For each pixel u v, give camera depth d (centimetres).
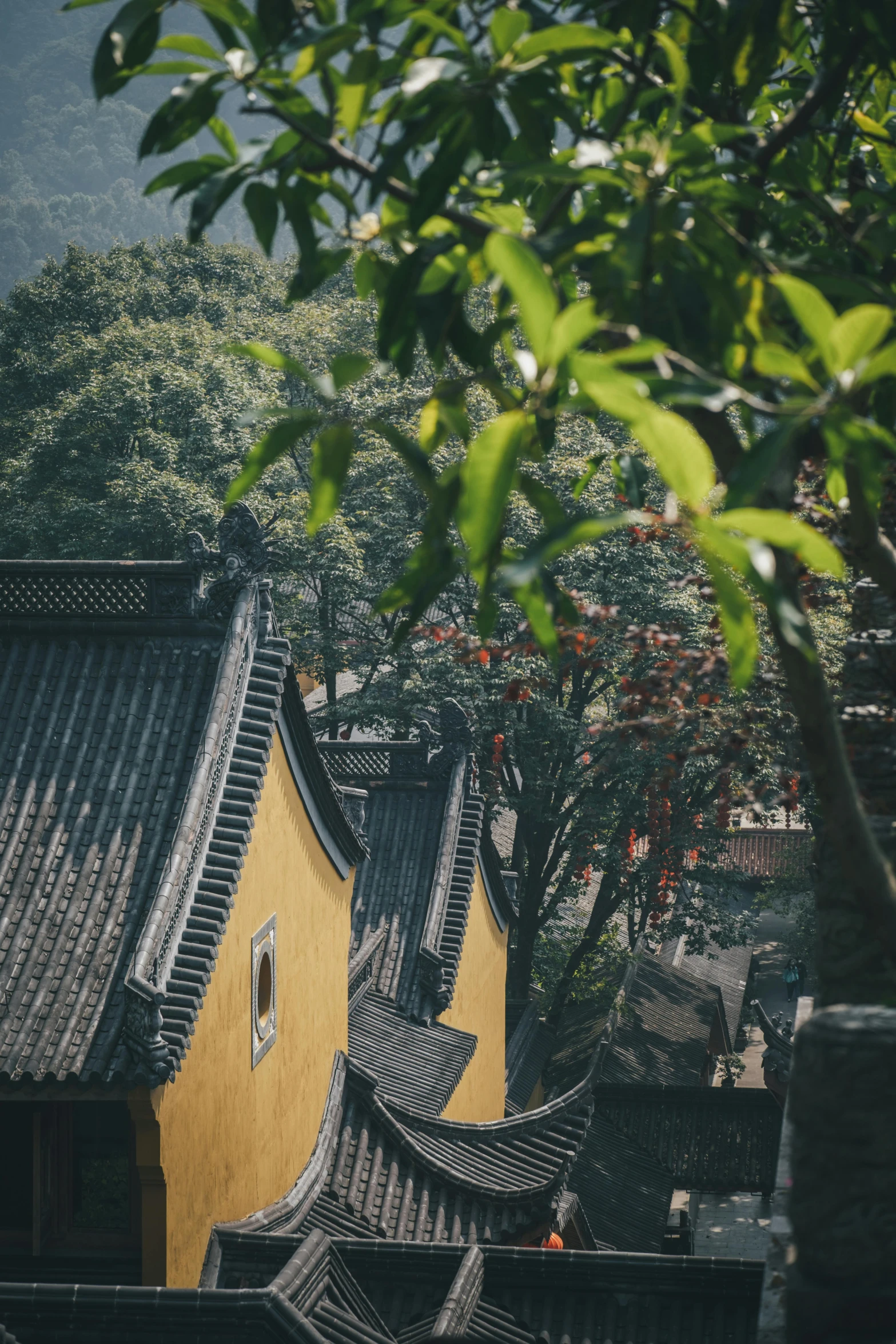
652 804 1320
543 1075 3300
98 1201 1392
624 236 360
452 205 423
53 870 1394
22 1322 1040
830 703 389
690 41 513
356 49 390
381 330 423
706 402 311
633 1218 2470
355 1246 1284
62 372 4881
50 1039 1230
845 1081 427
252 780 1456
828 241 543
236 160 410
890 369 301
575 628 618
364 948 2286
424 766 2577
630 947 3731
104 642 1582
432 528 384
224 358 4066
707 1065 3934
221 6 404
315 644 3153
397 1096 2028
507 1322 1209
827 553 282
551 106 427
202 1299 1032
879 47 493
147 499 3412
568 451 2945
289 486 3941
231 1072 1406
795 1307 425
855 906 568
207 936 1303
